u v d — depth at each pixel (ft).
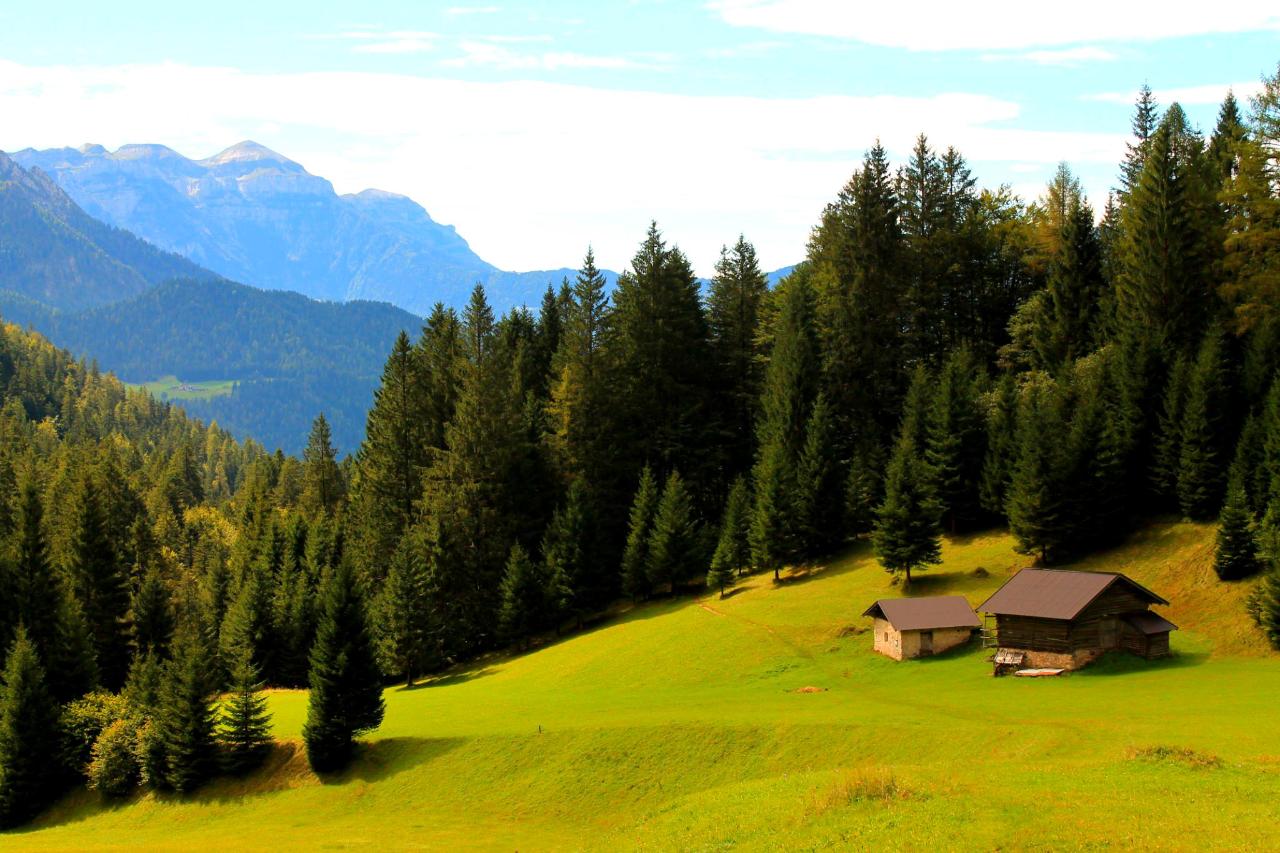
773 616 295.89
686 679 259.39
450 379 434.71
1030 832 110.83
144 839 209.97
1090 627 228.63
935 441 337.31
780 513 331.16
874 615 259.39
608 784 189.98
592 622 354.74
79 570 344.08
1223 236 337.72
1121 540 294.05
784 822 130.31
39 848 206.80
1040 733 166.40
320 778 223.51
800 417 369.50
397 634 324.19
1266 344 303.68
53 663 287.28
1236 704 178.09
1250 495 275.18
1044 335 382.63
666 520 353.10
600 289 412.16
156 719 235.61
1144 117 427.33
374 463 433.48
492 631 355.77
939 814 120.26
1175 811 113.29
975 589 281.95
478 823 188.34
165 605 350.64
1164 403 302.04
